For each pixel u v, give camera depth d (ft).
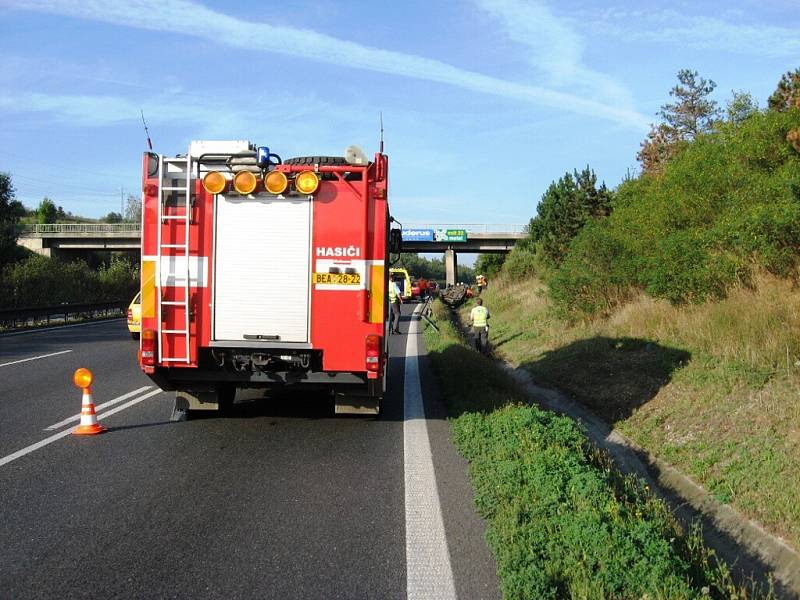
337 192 25.75
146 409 32.01
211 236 25.66
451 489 20.13
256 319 25.72
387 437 26.94
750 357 34.76
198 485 20.36
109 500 18.86
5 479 20.65
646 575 13.53
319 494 19.62
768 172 53.01
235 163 25.70
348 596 13.26
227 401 30.71
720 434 28.55
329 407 33.12
